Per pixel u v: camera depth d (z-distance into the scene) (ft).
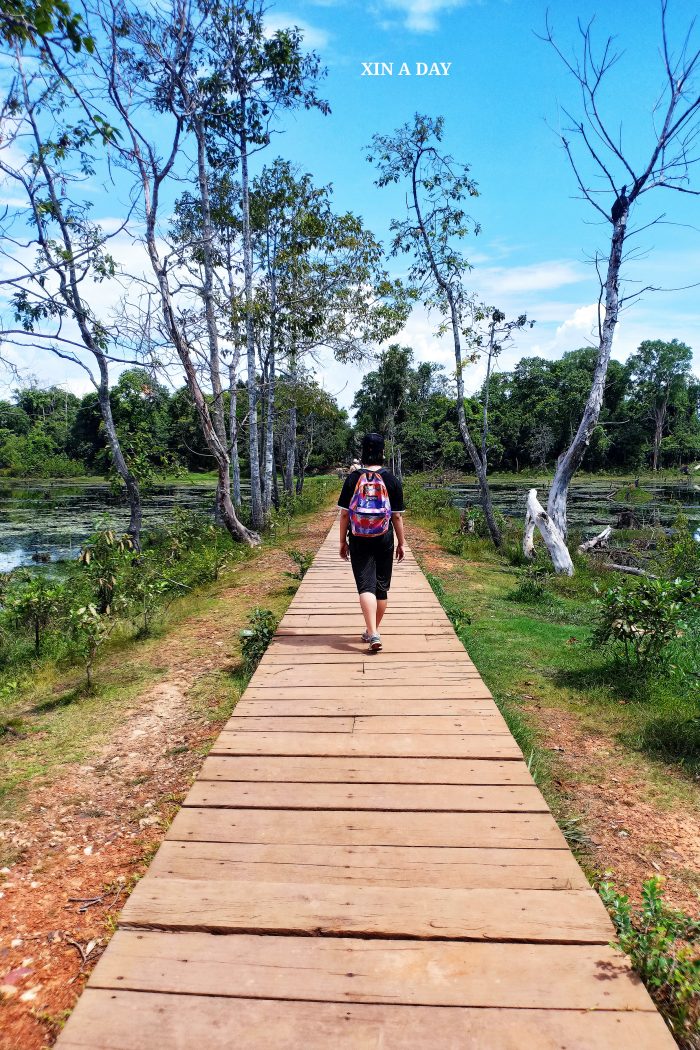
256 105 51.85
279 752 11.18
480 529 55.62
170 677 21.01
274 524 60.85
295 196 53.42
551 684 19.39
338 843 8.54
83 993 6.08
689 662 19.97
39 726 17.47
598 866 10.61
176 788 13.71
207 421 48.67
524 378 249.34
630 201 36.65
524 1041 5.55
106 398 46.80
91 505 108.99
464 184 45.16
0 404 44.34
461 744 11.43
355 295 54.49
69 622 27.43
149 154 39.06
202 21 40.37
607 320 38.68
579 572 39.93
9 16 13.17
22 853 11.48
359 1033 5.63
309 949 6.61
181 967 6.38
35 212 38.40
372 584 16.57
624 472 232.12
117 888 10.37
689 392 280.51
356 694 13.83
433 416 188.55
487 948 6.59
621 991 6.08
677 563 37.63
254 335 56.70
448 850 8.36
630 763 14.39
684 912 9.37
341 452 211.82
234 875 7.87
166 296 41.86
